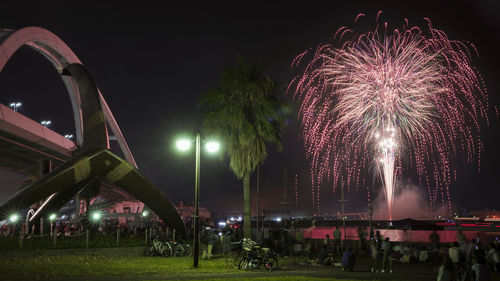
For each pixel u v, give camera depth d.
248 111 31.53
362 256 31.97
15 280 16.72
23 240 29.27
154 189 39.97
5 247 25.48
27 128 64.88
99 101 39.19
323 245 25.84
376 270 22.08
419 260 27.28
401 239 32.75
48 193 34.34
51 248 26.81
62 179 34.44
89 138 38.03
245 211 31.00
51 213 39.16
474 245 21.78
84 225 43.81
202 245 35.31
